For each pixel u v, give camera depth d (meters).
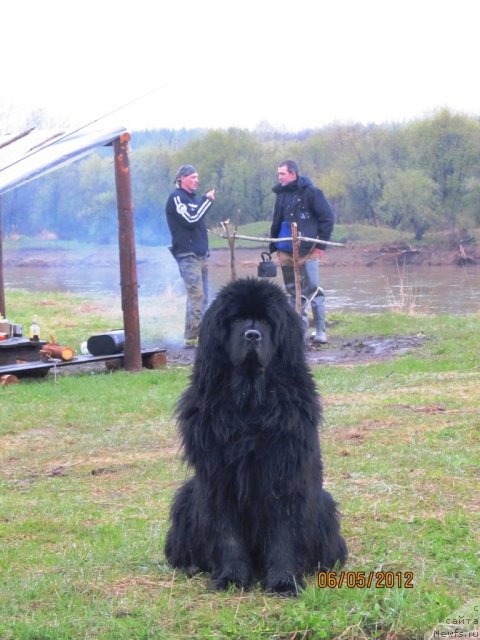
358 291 26.61
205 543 4.80
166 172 45.06
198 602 4.54
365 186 45.56
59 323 18.02
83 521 6.27
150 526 5.98
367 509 6.08
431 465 7.25
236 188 45.19
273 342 4.68
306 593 4.48
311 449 4.68
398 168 45.34
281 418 4.60
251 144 47.16
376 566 4.97
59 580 4.94
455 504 6.20
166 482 7.27
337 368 12.35
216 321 4.71
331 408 9.71
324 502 4.93
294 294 14.37
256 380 4.62
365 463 7.38
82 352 13.07
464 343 13.61
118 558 5.29
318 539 4.82
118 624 4.27
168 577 4.93
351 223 45.59
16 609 4.57
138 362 12.60
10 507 6.67
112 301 23.33
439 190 43.62
